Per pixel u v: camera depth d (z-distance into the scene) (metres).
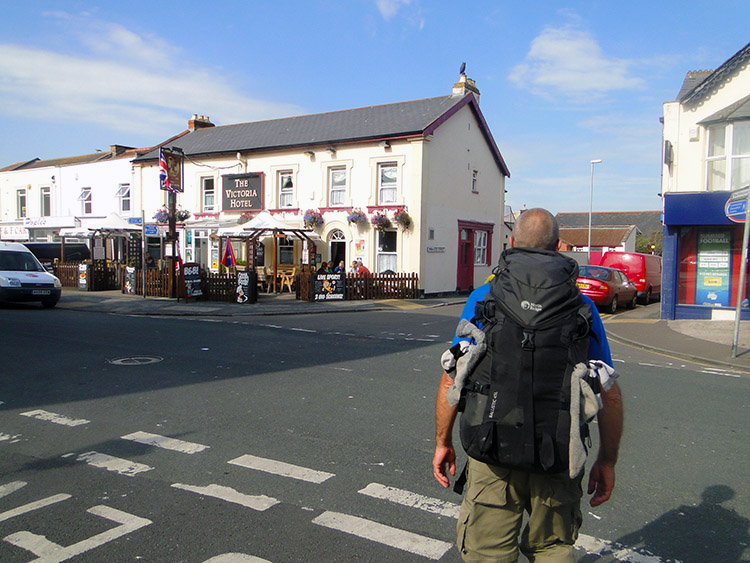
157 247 28.61
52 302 17.44
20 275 17.11
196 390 7.28
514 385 2.26
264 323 14.21
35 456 5.02
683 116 15.49
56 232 32.91
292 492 4.30
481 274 27.03
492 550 2.45
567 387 2.23
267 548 3.50
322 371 8.45
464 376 2.38
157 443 5.36
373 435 5.61
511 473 2.40
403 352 10.09
